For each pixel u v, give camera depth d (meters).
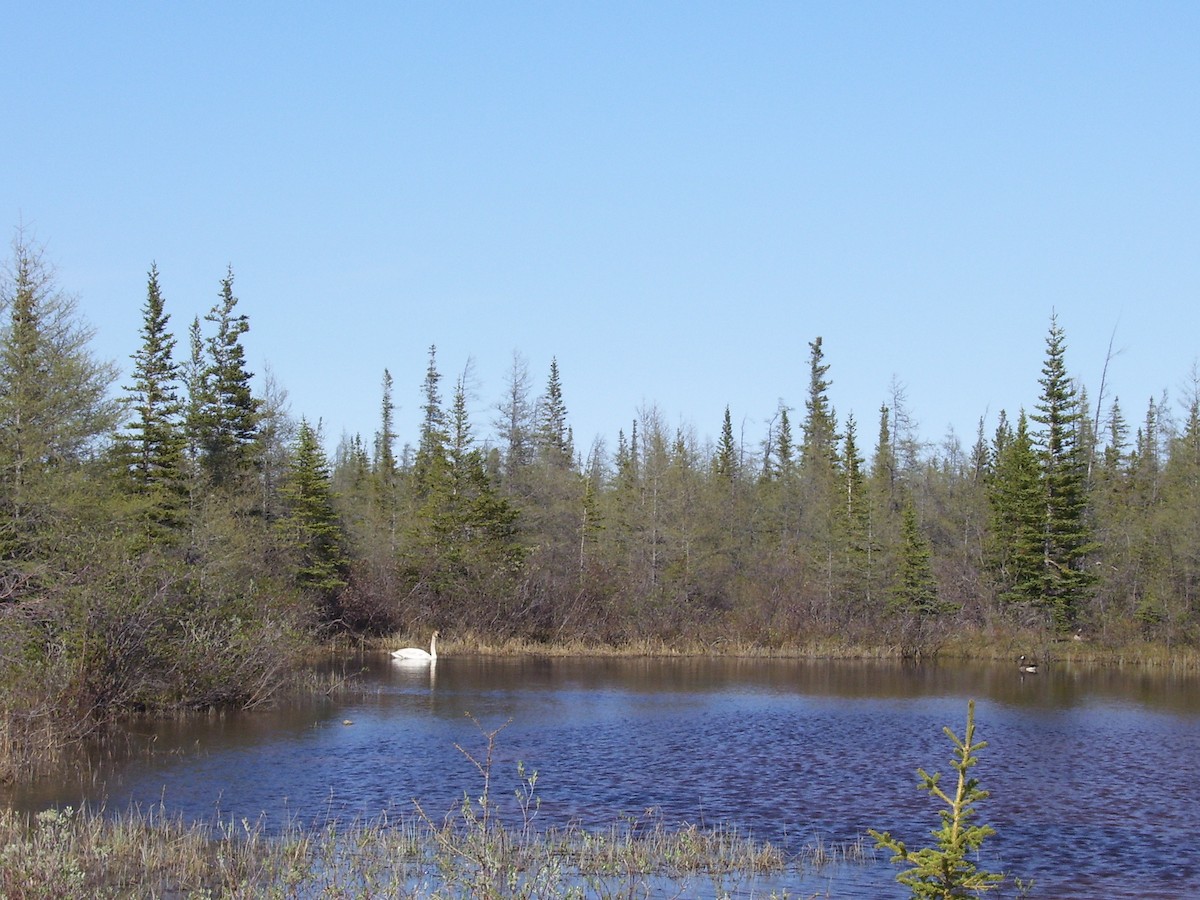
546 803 19.58
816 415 87.44
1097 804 20.39
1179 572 58.91
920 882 9.49
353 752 23.84
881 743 26.86
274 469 60.00
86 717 24.33
